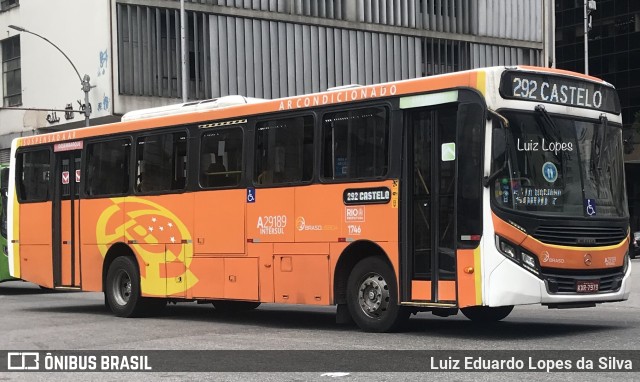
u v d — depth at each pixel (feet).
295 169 42.45
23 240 59.57
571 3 264.31
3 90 161.17
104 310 57.52
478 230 35.29
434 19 165.58
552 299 35.50
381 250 39.17
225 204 45.83
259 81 146.20
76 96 141.90
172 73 139.33
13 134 157.58
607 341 34.78
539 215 35.50
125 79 135.33
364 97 39.75
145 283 50.57
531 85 36.60
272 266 43.24
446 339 36.60
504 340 35.86
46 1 148.66
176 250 48.62
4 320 50.24
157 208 49.93
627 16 251.80
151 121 50.93
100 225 53.72
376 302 39.14
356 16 156.46
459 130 36.14
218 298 46.03
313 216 41.45
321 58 152.56
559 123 37.14
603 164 38.40
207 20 142.31
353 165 39.93
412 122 38.24
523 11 177.68
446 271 36.47
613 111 39.58
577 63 263.08
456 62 169.48
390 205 38.29
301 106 42.45
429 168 37.37
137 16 136.67
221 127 46.52
